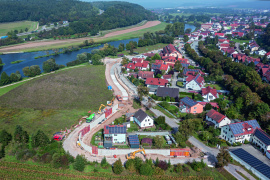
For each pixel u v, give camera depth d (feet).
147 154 290.15
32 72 588.50
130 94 473.67
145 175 254.47
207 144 314.96
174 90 448.24
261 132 311.68
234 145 311.27
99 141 311.68
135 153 289.33
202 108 393.29
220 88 506.07
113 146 303.68
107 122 364.79
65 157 267.59
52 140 301.63
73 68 638.12
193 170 266.57
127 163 263.70
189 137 328.29
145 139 310.24
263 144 298.56
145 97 455.22
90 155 285.84
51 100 434.30
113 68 653.71
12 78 543.80
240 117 370.94
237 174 261.24
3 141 296.30
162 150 293.64
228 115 370.53
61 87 492.95
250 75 497.46
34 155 280.31
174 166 272.10
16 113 380.99
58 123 350.84
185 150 297.33
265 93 429.38
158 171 255.50
